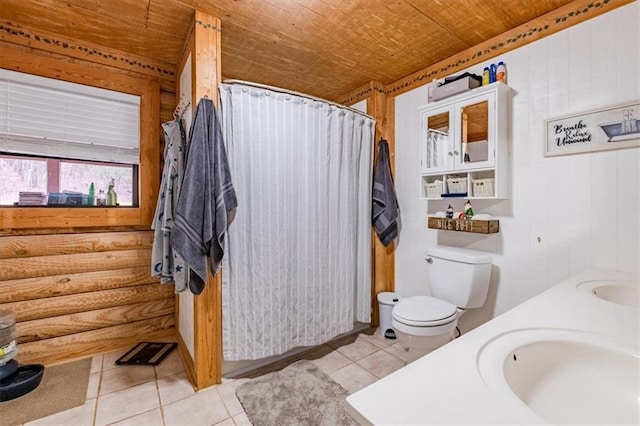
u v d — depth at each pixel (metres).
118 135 2.36
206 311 1.81
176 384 1.86
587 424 0.75
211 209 1.72
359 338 2.54
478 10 1.81
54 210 2.11
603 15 1.63
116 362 2.11
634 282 1.41
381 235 2.70
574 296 1.23
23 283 2.03
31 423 1.52
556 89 1.80
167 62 2.53
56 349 2.13
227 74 2.66
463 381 0.66
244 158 1.91
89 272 2.25
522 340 0.85
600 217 1.65
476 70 2.20
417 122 2.62
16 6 1.80
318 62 2.45
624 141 1.56
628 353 0.79
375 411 0.57
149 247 2.48
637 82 1.53
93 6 1.79
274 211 2.02
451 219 2.22
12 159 2.05
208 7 1.77
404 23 1.93
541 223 1.87
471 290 1.99
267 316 2.00
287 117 2.07
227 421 1.55
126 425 1.51
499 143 1.93
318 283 2.25
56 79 2.13
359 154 2.56
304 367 2.06
